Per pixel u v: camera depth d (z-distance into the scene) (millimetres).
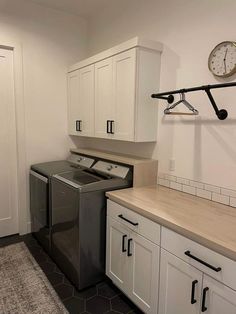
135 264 1776
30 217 3123
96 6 2906
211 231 1335
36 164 2992
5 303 1919
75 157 3156
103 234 2137
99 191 2068
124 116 2299
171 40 2154
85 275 2080
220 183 1850
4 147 2902
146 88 2219
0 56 2742
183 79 2076
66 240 2211
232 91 1723
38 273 2305
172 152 2221
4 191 2969
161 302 1573
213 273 1237
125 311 1868
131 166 2297
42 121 3090
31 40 2887
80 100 2959
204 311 1299
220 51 1752
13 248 2756
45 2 2832
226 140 1787
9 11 2707
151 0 2324
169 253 1490
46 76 3051
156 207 1714
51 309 1869
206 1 1863
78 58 3285
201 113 1946
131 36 2586
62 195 2234
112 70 2393
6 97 2840
